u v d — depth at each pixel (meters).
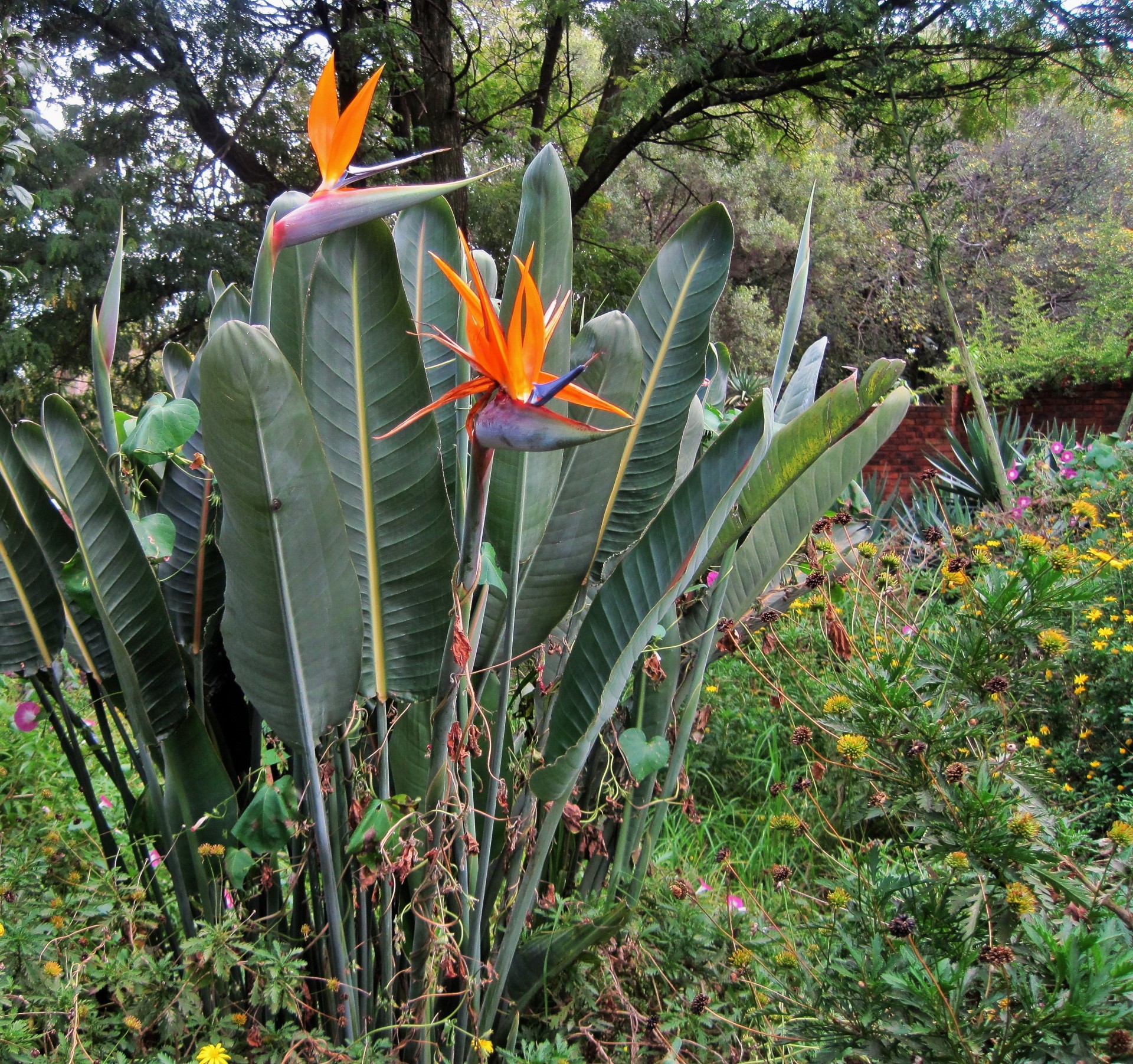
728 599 2.39
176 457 1.89
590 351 1.84
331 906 1.69
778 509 2.31
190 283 10.63
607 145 13.07
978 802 1.80
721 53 11.67
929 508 7.12
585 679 1.92
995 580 2.18
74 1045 1.58
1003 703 2.05
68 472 1.61
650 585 1.89
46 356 9.70
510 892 1.96
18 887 1.90
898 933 1.73
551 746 1.95
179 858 1.89
